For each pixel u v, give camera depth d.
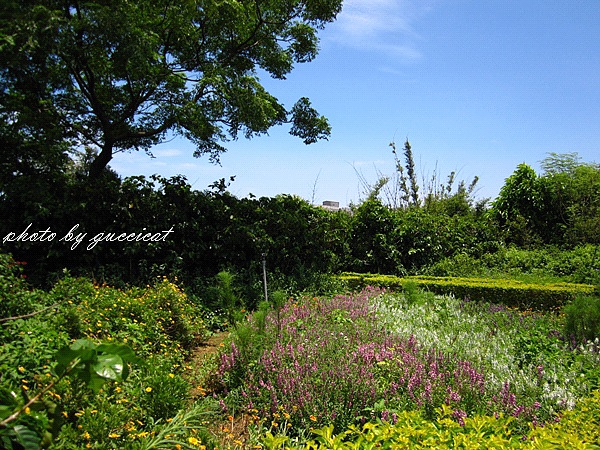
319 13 11.38
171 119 10.99
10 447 1.21
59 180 8.73
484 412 3.42
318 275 10.06
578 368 4.67
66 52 8.51
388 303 7.52
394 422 3.45
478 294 9.24
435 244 12.53
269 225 10.38
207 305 7.95
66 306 4.81
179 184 9.50
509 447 2.28
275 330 5.22
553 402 3.85
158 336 5.39
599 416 3.12
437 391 3.80
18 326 3.60
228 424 3.79
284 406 3.82
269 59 12.41
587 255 11.32
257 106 10.68
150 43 8.91
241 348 4.59
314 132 13.80
